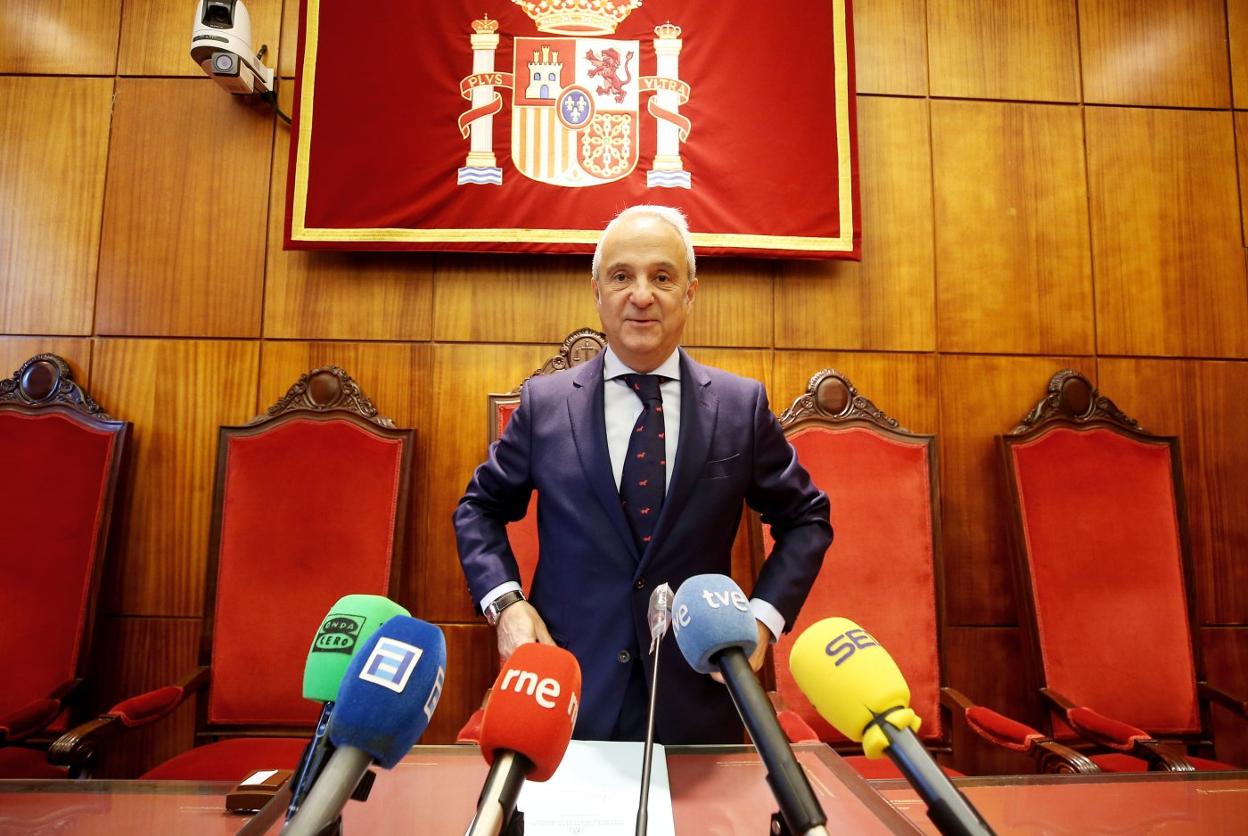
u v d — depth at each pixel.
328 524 2.45
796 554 1.45
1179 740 2.40
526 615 1.31
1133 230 2.93
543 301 2.78
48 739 2.28
